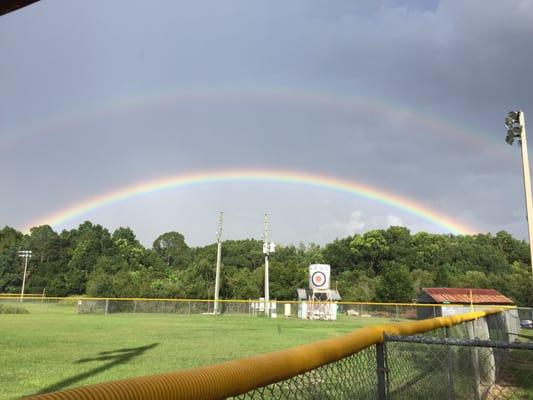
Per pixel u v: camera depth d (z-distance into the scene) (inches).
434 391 188.9
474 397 246.8
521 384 329.1
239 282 2630.4
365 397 130.0
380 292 2672.2
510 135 708.7
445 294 2011.6
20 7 63.4
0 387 334.3
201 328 1013.8
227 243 3922.2
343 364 117.4
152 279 2822.3
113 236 4288.9
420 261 3700.8
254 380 70.7
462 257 3782.0
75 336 763.4
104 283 2464.3
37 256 3747.5
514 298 2652.6
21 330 883.4
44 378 369.4
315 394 101.5
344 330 1021.8
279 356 80.1
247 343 677.9
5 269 3629.4
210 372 61.6
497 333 444.1
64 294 3380.9
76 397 45.6
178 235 4822.8
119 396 48.4
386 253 3799.2
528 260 4119.1
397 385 152.6
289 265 2925.7
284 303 1803.6
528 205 684.1
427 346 187.3
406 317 1792.6
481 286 2847.0
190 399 56.6
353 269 3885.3
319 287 1903.3
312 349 92.8
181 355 524.7
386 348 144.4
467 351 250.2
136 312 1722.4
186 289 2541.8
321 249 4446.4
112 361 470.0
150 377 53.8
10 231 4475.9
